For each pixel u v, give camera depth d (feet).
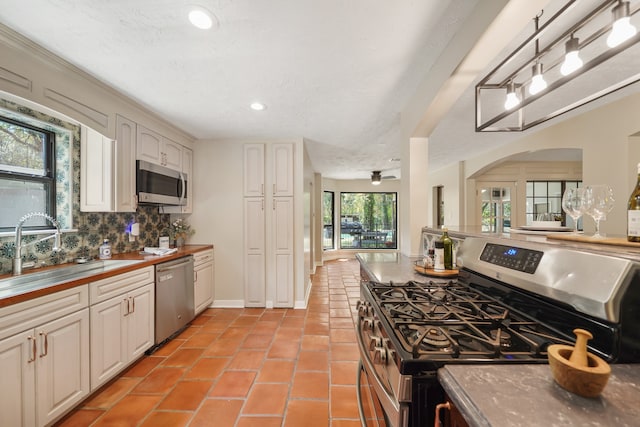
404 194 8.44
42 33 4.89
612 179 8.32
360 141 12.24
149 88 7.07
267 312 11.37
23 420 4.51
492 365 2.30
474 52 4.36
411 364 2.35
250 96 7.55
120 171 7.55
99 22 4.63
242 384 6.57
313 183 19.58
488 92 7.39
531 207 16.72
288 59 5.75
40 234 6.48
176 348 8.32
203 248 10.91
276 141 11.84
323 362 7.56
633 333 2.28
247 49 5.41
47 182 6.89
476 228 7.32
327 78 6.54
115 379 6.74
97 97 6.82
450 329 2.96
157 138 9.30
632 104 7.80
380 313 3.51
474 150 13.88
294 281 11.97
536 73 4.48
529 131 10.89
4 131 6.09
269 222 11.90
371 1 4.15
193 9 4.34
